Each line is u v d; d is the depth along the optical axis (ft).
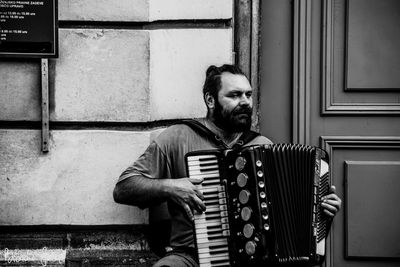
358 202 16.92
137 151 15.64
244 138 14.55
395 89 16.87
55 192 15.64
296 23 16.90
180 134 14.61
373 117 16.94
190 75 15.78
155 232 15.52
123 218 15.67
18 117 15.57
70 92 15.60
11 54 15.34
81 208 15.66
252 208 12.89
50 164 15.64
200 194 13.21
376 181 16.88
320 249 13.98
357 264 16.96
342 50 16.93
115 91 15.61
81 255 15.62
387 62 16.90
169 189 13.42
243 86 14.30
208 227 13.24
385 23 16.89
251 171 12.94
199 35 15.79
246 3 16.47
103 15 15.56
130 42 15.57
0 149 15.60
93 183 15.66
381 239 16.92
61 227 15.74
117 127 15.72
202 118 14.92
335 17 16.90
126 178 14.39
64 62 15.57
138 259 15.52
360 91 16.93
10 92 15.56
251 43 16.52
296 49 16.93
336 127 16.96
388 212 16.89
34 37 15.38
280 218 13.04
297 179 13.39
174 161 14.53
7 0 15.33
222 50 15.83
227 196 13.19
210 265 13.19
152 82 15.61
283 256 13.01
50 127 15.66
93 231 15.79
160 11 15.62
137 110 15.60
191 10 15.74
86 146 15.64
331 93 16.94
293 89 16.96
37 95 15.58
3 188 15.60
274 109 17.06
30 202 15.64
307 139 16.96
